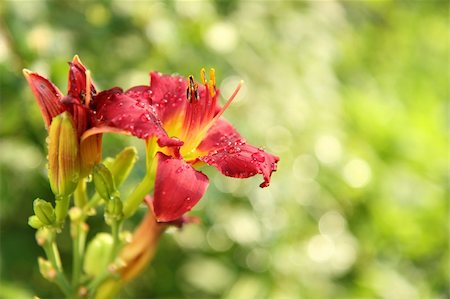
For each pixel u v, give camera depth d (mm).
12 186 3938
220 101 4129
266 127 4180
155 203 2057
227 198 4188
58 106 2199
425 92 5715
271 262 4238
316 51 4637
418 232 4582
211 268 4320
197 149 2432
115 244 2439
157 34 3885
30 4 3631
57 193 2281
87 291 2482
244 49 4273
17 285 3855
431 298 4465
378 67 5988
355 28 5750
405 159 4871
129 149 2428
